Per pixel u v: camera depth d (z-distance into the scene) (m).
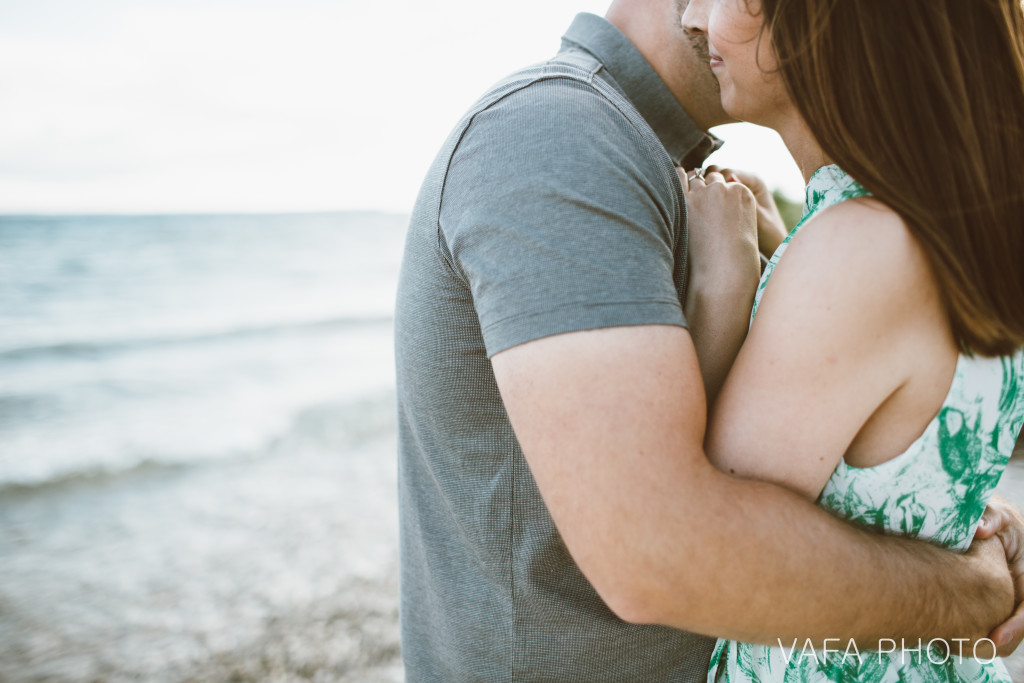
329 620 4.82
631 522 0.64
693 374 0.70
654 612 0.67
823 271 0.72
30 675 4.32
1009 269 0.71
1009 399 0.83
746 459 0.74
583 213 0.69
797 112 0.85
